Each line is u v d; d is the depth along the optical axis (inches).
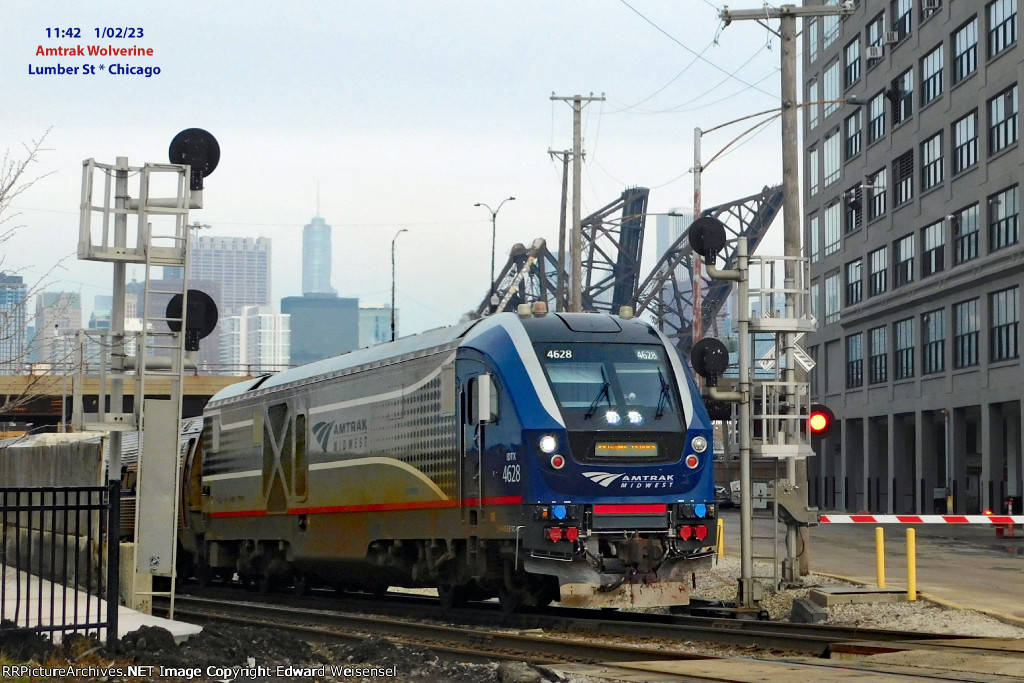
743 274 1411.2
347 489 1581.0
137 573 1240.8
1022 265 3233.3
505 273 4825.3
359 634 1253.1
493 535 1273.4
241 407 1916.8
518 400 1253.7
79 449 1523.1
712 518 1284.4
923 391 3932.1
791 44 1635.1
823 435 1462.8
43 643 885.8
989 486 3432.6
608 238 5319.9
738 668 890.1
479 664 929.5
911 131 4030.5
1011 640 1019.3
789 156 1598.2
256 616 1520.7
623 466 1247.5
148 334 1240.8
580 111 3046.3
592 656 1018.1
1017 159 3270.2
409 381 1456.7
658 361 1315.2
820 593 1322.6
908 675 837.8
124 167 1220.5
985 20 3472.0
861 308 4436.5
